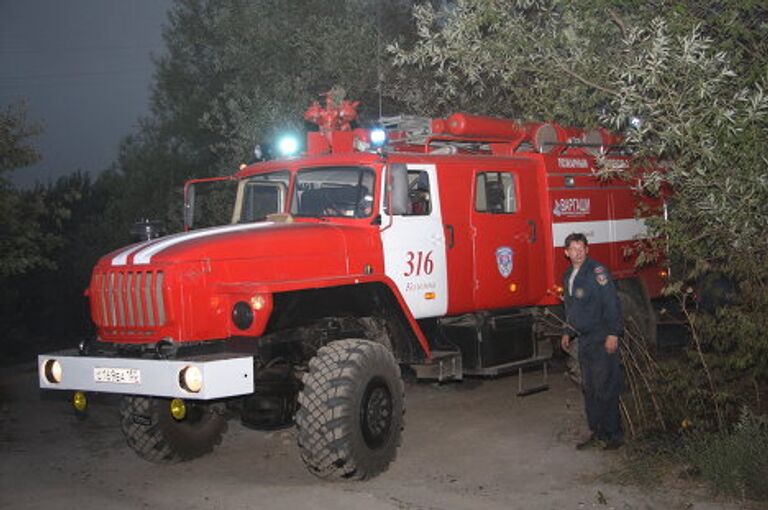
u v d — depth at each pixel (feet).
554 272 28.09
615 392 21.56
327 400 19.24
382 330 22.74
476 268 25.53
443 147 27.73
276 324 19.71
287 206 24.02
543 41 25.05
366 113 45.98
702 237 21.81
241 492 19.61
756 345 20.56
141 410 21.72
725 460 18.29
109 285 19.88
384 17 46.37
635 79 20.97
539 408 26.63
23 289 54.19
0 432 26.78
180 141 68.69
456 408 27.25
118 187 64.34
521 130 28.30
